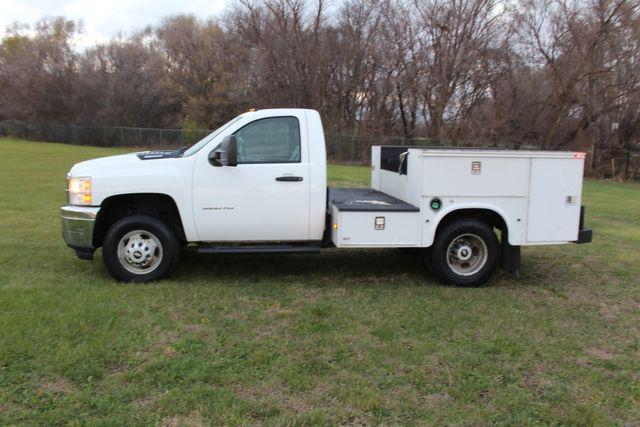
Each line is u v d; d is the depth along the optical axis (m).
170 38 48.69
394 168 7.00
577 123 31.72
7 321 4.64
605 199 17.84
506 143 32.59
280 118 6.08
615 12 29.38
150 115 53.09
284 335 4.71
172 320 4.95
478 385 3.92
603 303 6.00
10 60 54.66
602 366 4.37
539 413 3.59
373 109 38.50
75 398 3.54
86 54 54.81
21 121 53.22
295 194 6.04
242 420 3.38
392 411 3.55
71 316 4.83
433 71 33.62
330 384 3.87
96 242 6.14
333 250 8.18
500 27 32.69
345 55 38.88
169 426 3.29
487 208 6.24
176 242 6.11
